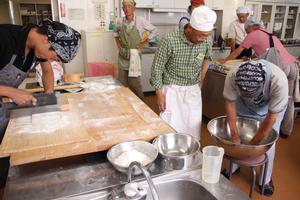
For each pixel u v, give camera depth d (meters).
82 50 3.96
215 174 0.93
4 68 1.30
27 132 1.18
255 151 1.21
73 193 0.88
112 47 3.89
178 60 1.86
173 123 2.01
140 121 1.34
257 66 1.30
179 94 1.96
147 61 4.22
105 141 1.12
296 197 2.05
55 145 1.08
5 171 1.35
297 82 2.67
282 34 5.82
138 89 3.53
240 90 1.34
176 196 0.98
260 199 2.01
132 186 0.84
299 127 3.35
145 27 3.42
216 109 3.14
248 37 2.42
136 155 1.05
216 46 4.70
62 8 3.81
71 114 1.40
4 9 3.74
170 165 1.00
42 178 0.95
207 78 3.20
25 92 1.41
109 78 2.22
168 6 4.35
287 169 2.43
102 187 0.90
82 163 1.05
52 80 1.77
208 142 2.84
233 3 4.93
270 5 5.39
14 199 0.84
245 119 1.55
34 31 1.22
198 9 1.62
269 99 1.40
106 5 4.00
